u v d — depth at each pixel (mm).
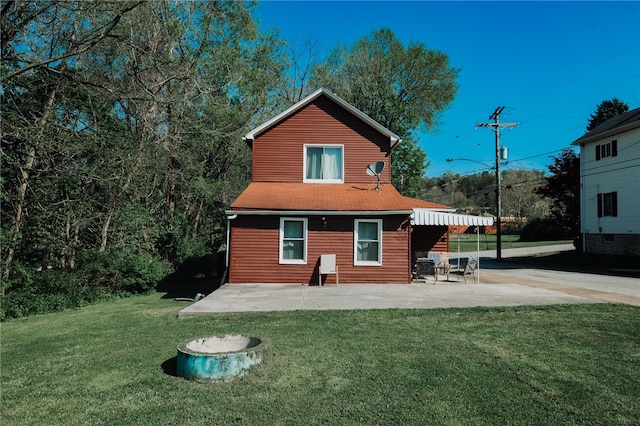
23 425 3801
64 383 4879
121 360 5695
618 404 4020
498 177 29047
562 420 3703
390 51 33125
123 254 14656
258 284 13242
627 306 8914
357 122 16156
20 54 11883
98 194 15094
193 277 20516
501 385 4504
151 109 15719
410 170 33625
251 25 23125
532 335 6570
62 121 13672
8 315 10508
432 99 33656
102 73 15117
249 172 27422
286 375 4875
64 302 11922
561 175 29125
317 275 13383
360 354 5633
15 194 12812
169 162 18641
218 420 3771
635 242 22734
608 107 40656
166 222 19484
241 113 22406
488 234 60812
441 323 7465
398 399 4164
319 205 13539
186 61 17219
